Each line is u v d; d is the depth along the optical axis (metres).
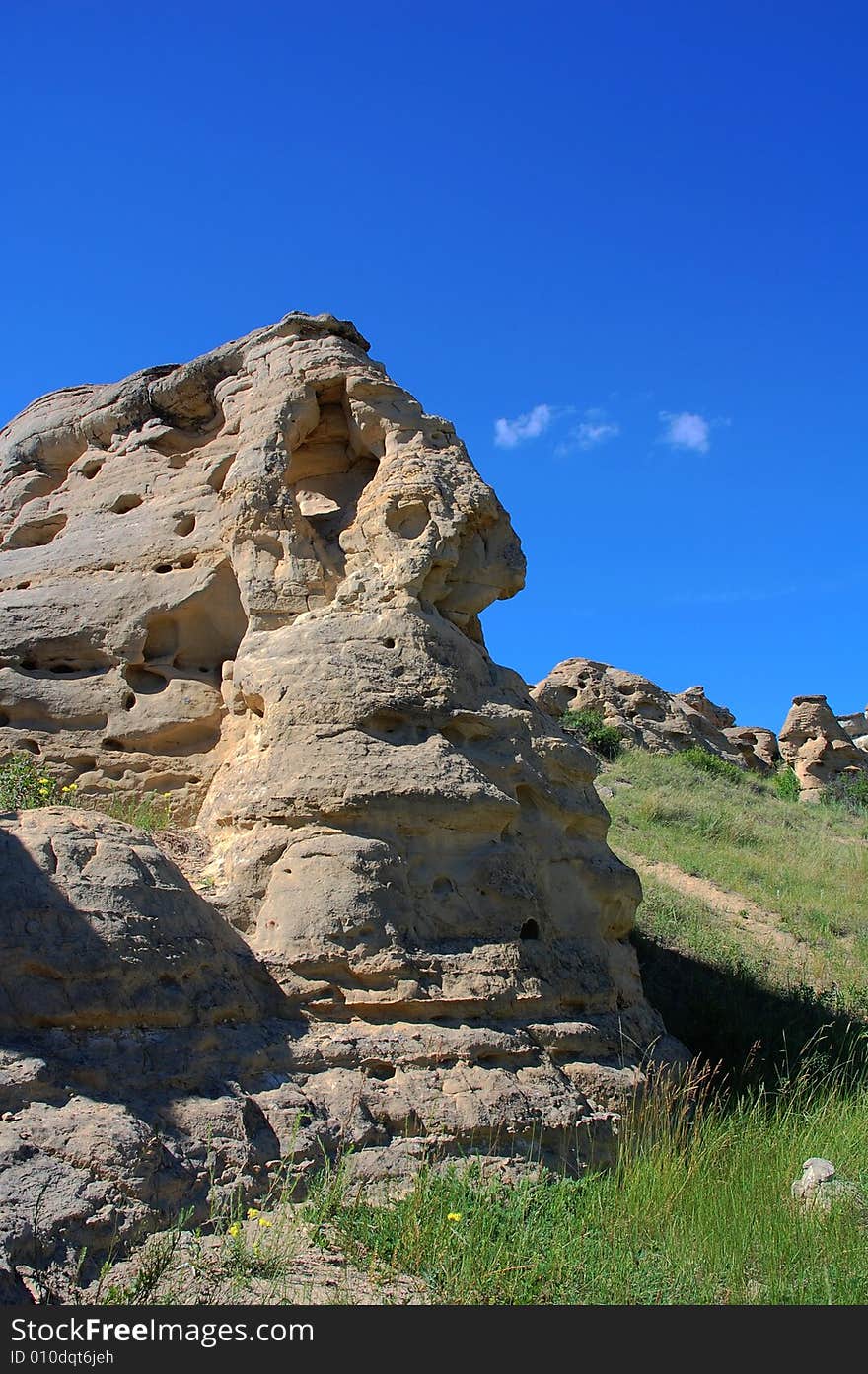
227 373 12.33
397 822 9.31
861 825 28.25
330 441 11.77
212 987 8.01
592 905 10.58
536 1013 9.38
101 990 7.31
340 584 10.79
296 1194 7.30
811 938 17.19
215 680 11.56
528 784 10.34
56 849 7.73
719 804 26.16
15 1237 5.91
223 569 11.51
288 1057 8.08
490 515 11.24
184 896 8.22
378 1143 7.88
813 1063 11.95
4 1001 7.04
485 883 9.60
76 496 13.10
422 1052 8.48
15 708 11.63
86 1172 6.45
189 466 12.34
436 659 10.19
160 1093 7.27
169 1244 6.39
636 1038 10.10
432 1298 6.45
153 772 11.32
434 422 11.41
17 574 12.56
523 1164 8.19
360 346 12.02
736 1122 9.86
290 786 9.35
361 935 8.80
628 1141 8.95
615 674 38.53
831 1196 8.69
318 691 9.70
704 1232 7.85
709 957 15.32
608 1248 7.36
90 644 11.79
